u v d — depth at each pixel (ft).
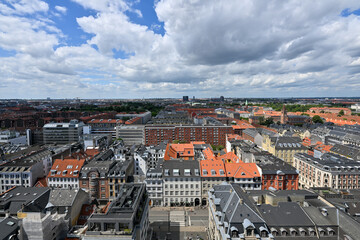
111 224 190.39
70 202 287.07
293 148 584.40
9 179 415.03
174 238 300.20
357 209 241.76
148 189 397.19
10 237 201.16
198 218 352.08
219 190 294.25
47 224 208.44
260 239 205.16
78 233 236.43
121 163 440.04
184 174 396.98
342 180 388.37
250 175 392.06
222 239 215.31
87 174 400.88
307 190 292.20
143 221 221.46
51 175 406.41
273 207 239.50
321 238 211.00
